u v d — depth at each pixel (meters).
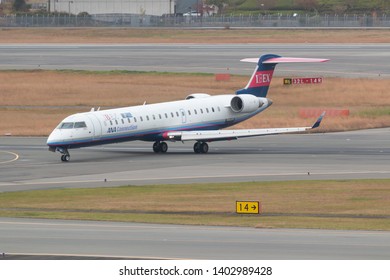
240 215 127.50
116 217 125.69
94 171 182.75
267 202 139.75
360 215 126.56
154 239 104.75
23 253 96.25
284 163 192.00
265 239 104.44
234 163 193.00
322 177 170.12
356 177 169.88
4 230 112.38
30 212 132.12
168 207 135.88
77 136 196.25
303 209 132.50
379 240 103.31
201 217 125.44
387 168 182.25
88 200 145.00
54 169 186.50
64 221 121.88
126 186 161.62
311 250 96.88
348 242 101.94
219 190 154.75
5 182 169.25
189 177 172.62
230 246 99.75
